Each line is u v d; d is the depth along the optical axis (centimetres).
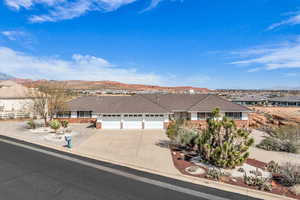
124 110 2442
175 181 899
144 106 2544
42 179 896
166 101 2947
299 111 4397
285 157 1338
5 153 1311
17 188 802
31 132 2117
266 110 4650
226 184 860
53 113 2614
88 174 966
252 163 1179
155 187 834
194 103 2861
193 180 912
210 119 1244
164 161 1176
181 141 1475
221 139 1170
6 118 3114
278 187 846
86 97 3170
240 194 783
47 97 2591
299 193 770
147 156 1277
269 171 1033
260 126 2705
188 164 1123
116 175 960
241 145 1138
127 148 1484
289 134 1539
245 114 2652
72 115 2836
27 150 1401
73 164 1111
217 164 1089
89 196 745
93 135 1997
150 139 1819
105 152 1368
